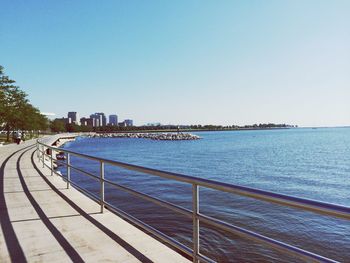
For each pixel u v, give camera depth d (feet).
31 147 121.70
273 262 26.25
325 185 80.69
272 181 87.40
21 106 200.13
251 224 39.11
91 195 23.21
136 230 17.34
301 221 39.88
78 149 248.32
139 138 591.37
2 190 30.48
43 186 32.81
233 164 131.95
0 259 13.83
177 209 11.40
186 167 120.88
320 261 6.03
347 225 38.37
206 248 29.01
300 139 451.12
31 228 18.11
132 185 69.36
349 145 284.61
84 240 15.92
